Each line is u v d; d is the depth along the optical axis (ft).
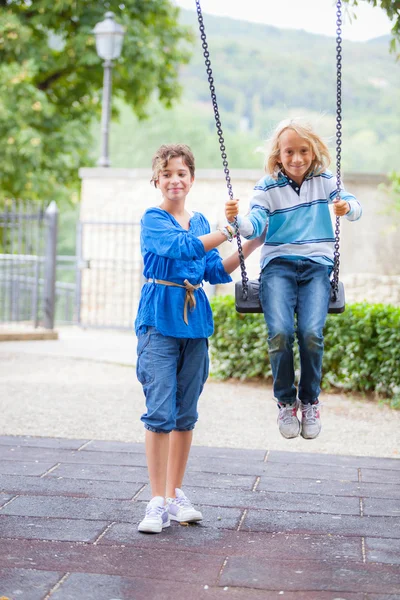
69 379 36.06
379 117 290.97
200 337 16.03
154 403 15.76
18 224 53.06
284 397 16.40
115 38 60.13
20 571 13.47
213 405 30.60
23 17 80.74
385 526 16.19
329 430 26.68
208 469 20.40
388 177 53.47
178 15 87.66
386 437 25.80
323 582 13.21
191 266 15.96
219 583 13.12
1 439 23.50
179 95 91.20
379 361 32.07
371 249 54.13
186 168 16.06
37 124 78.84
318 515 16.84
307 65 359.05
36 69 76.33
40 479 19.07
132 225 58.39
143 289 16.12
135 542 14.96
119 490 18.29
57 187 84.28
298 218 16.29
